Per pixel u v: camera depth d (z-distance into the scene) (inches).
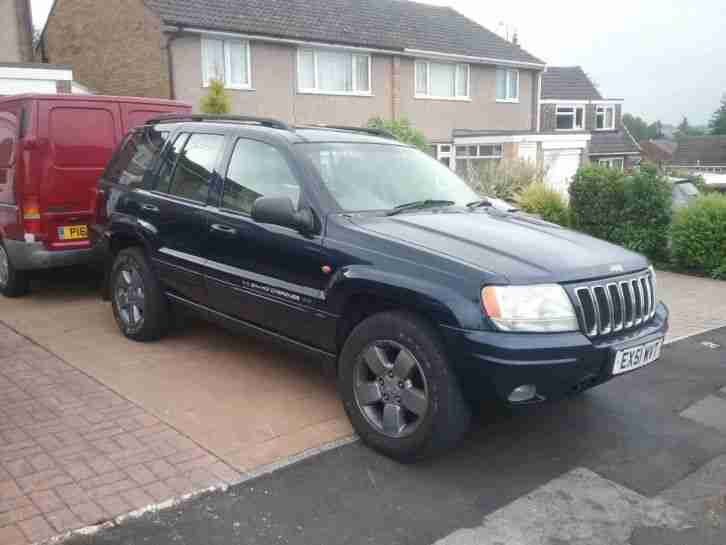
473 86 1076.5
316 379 208.1
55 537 126.3
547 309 144.2
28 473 149.2
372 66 927.7
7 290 302.4
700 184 641.6
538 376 141.2
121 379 205.3
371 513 137.2
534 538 130.2
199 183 212.8
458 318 142.6
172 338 243.9
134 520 132.6
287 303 179.8
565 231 186.4
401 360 153.6
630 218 431.2
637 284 164.4
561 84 1566.2
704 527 134.5
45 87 590.9
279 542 127.3
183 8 775.1
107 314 276.5
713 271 395.2
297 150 187.8
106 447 161.9
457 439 151.7
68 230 285.6
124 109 301.9
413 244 157.4
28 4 679.1
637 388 210.1
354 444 165.9
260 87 818.2
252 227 188.1
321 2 949.2
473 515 137.5
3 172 291.6
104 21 818.2
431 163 222.1
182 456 158.2
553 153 1040.2
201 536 128.5
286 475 151.0
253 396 194.4
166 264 220.5
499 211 201.0
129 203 237.0
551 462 160.2
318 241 171.0
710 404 197.9
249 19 815.1
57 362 219.6
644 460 162.1
